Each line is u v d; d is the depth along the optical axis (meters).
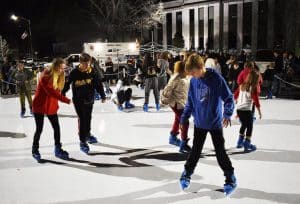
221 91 4.76
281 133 8.41
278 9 32.69
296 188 5.20
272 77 14.05
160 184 5.45
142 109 12.20
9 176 5.93
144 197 4.99
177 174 5.87
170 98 7.16
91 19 48.81
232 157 6.66
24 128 9.59
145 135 8.51
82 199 4.98
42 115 6.61
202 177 5.68
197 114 4.89
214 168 6.08
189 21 43.22
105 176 5.84
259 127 9.05
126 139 8.16
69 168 6.27
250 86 6.78
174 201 4.84
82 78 6.94
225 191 4.95
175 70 7.12
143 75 11.66
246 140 6.98
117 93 11.96
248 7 36.34
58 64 6.35
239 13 36.84
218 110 4.80
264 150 7.08
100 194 5.13
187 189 5.23
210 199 4.87
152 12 43.41
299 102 13.05
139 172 6.00
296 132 8.49
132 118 10.59
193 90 4.89
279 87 14.79
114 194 5.12
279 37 32.34
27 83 11.25
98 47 23.55
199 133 4.95
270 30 33.50
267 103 12.90
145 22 43.12
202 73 4.70
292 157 6.62
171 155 6.91
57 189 5.35
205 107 4.77
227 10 38.03
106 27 43.19
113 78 19.39
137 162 6.52
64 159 6.78
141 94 16.27
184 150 7.09
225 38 38.41
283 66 16.64
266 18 34.47
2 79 17.70
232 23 38.06
